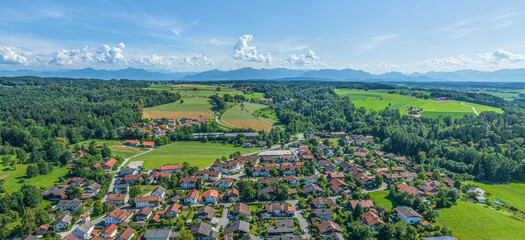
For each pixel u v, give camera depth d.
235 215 136.88
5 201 132.50
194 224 125.69
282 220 129.38
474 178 191.88
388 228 114.56
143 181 178.25
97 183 170.25
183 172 182.25
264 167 195.00
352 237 119.69
